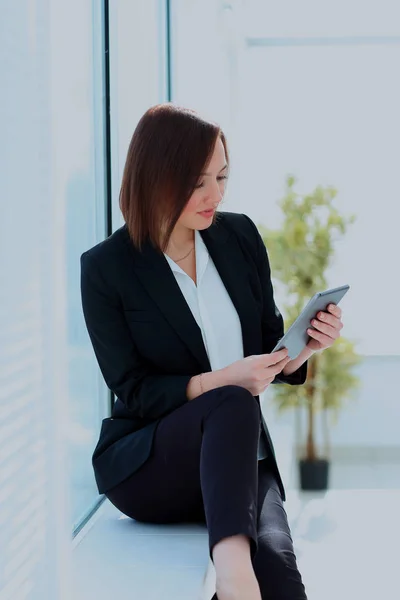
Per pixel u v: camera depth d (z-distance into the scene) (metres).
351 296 5.71
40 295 1.59
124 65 3.17
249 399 1.89
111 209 3.04
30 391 1.55
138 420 2.22
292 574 1.80
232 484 1.72
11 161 1.49
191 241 2.28
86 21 2.75
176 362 2.19
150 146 2.10
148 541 2.18
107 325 2.18
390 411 5.81
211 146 2.08
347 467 5.65
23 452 1.52
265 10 5.52
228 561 1.61
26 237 1.54
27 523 1.53
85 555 2.10
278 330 2.40
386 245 5.65
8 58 1.47
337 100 5.65
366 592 3.36
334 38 5.59
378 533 4.15
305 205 5.07
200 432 1.94
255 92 5.70
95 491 2.88
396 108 5.60
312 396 5.08
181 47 4.21
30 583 1.54
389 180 5.62
